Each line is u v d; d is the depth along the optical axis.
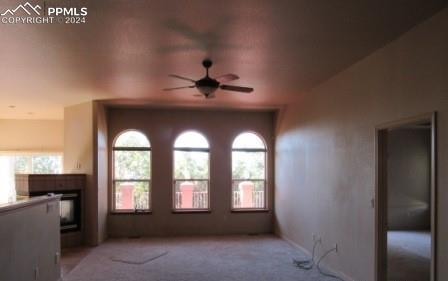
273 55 3.96
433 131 2.93
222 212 7.70
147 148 7.61
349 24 3.09
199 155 7.78
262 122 7.94
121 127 7.49
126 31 3.22
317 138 5.49
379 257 3.77
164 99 6.64
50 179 6.25
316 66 4.42
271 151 7.91
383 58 3.71
